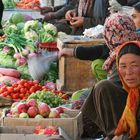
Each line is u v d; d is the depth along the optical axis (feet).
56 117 30.22
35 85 37.83
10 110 31.45
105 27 29.25
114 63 27.66
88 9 49.93
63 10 61.21
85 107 23.54
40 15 69.36
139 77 21.65
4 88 37.42
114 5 45.96
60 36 46.85
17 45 46.34
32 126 28.58
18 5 73.00
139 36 29.37
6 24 58.75
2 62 45.57
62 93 37.96
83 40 40.06
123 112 22.04
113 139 22.06
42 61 43.91
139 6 34.76
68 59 39.78
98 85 22.85
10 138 26.99
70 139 28.27
